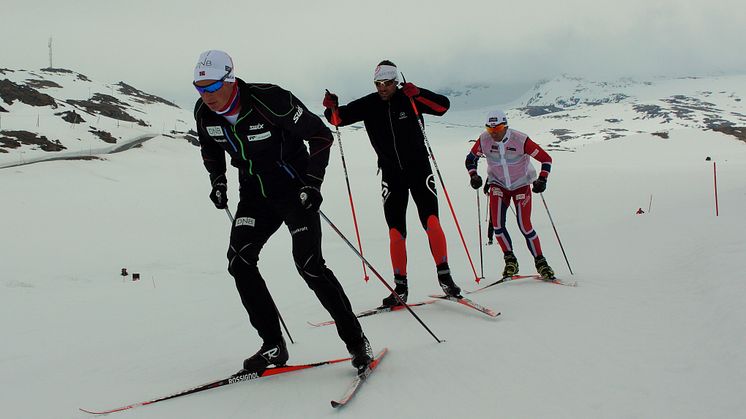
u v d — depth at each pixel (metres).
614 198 27.52
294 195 3.04
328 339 4.14
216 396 2.90
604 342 3.34
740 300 3.63
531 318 4.12
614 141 73.88
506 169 5.98
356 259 11.64
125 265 15.31
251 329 4.94
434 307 4.90
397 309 4.93
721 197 13.48
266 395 2.86
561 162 58.34
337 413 2.57
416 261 9.95
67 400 3.04
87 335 5.50
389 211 4.94
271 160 2.98
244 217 3.11
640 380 2.69
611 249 7.58
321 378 3.08
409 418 2.47
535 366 3.02
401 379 2.97
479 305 4.48
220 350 4.13
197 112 3.04
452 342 3.63
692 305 3.90
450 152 72.44
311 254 3.00
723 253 5.26
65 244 17.94
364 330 4.25
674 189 28.47
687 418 2.25
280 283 8.64
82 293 9.65
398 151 4.81
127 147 47.91
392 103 4.79
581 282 5.48
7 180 26.58
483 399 2.63
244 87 2.89
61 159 34.34
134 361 3.97
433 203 4.84
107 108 65.94
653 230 8.57
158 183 29.55
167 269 14.45
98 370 3.77
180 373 3.50
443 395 2.71
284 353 3.18
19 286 11.17
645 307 4.09
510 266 6.05
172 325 5.66
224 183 3.32
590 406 2.46
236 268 3.11
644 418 2.29
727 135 72.12
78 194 25.09
